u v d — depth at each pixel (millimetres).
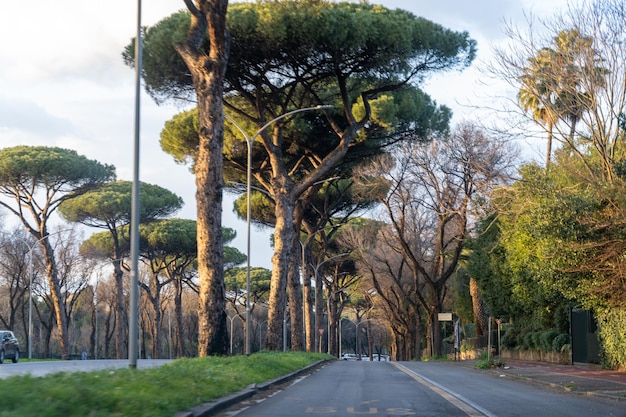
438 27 33594
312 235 52062
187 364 18875
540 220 25266
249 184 33344
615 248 24266
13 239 63500
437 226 53219
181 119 40219
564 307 36406
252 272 87438
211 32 24344
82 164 51469
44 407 8680
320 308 63219
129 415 9648
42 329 92625
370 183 43969
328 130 39406
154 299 69500
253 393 17516
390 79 34656
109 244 65125
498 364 33688
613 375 25812
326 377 26500
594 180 22922
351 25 30203
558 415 13781
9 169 49625
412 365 40625
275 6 30516
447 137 40812
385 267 60281
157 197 58312
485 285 45031
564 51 22406
